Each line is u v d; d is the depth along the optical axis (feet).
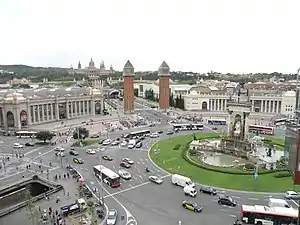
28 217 303.07
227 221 289.33
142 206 323.37
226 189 369.91
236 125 551.59
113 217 289.53
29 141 645.92
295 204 326.44
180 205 325.83
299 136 198.59
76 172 427.74
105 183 392.06
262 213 279.90
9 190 381.19
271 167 439.22
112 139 652.89
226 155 533.55
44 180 398.42
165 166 462.19
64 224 282.56
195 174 424.87
